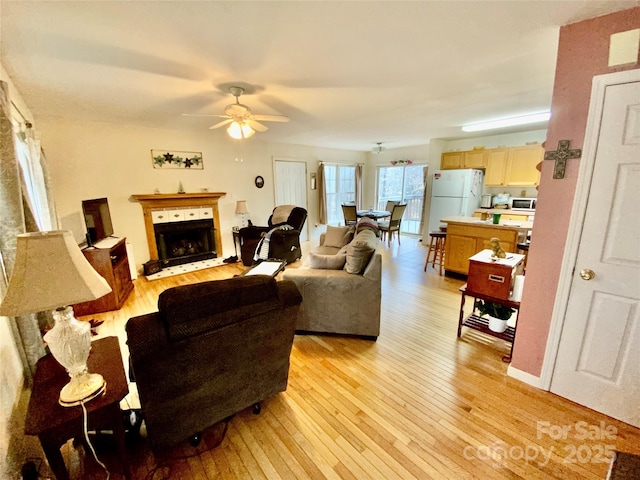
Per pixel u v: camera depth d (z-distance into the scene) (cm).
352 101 302
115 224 419
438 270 464
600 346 168
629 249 152
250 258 485
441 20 153
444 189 558
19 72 208
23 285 99
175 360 126
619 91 146
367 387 199
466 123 425
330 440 158
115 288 325
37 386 122
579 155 162
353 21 152
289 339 168
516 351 204
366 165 837
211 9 139
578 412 175
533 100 306
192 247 516
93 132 389
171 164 461
